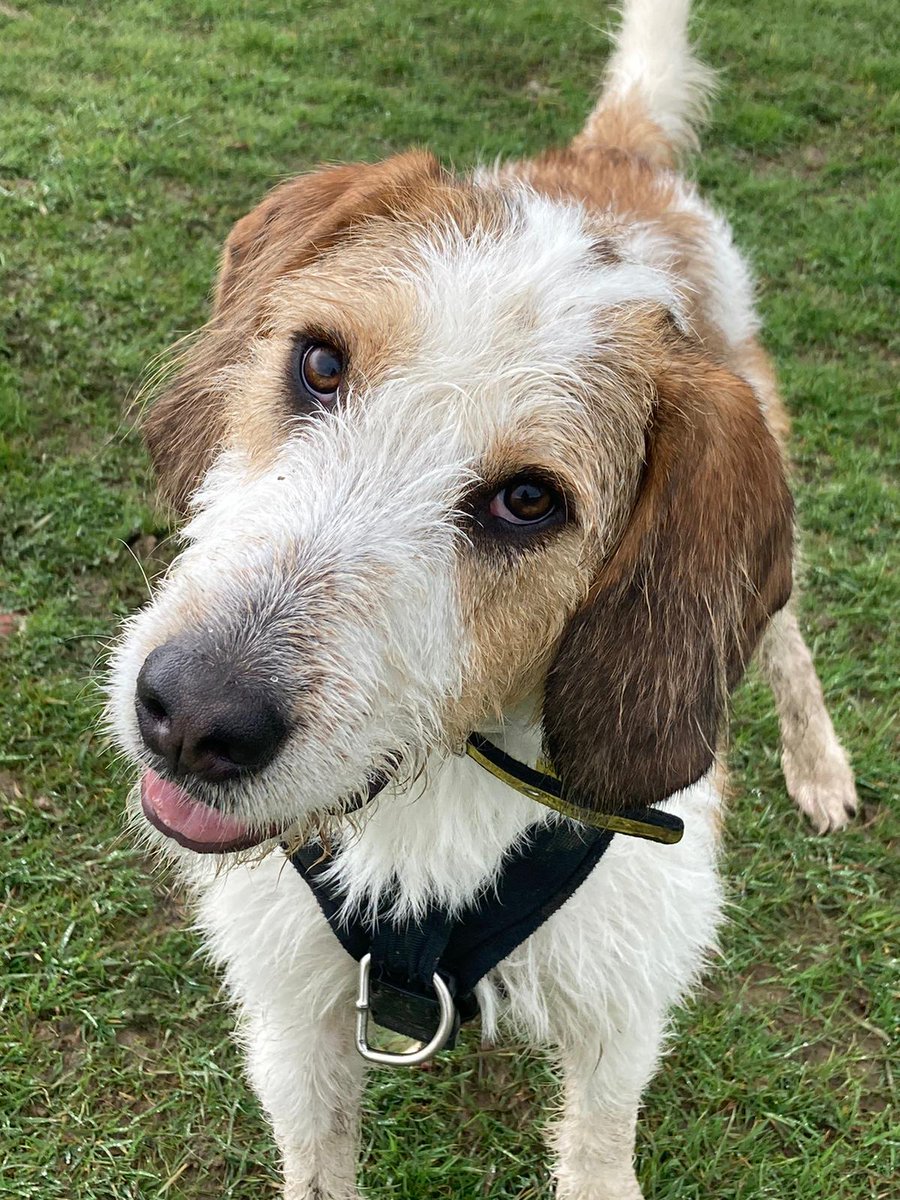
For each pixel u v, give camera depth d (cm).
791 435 88
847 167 129
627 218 54
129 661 30
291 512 30
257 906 39
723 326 61
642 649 33
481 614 32
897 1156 50
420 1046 42
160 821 29
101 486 75
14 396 79
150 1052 51
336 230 39
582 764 33
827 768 64
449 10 160
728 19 168
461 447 31
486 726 35
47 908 54
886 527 82
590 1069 43
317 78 135
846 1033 54
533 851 36
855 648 74
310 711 28
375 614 29
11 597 68
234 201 106
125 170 108
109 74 129
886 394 94
